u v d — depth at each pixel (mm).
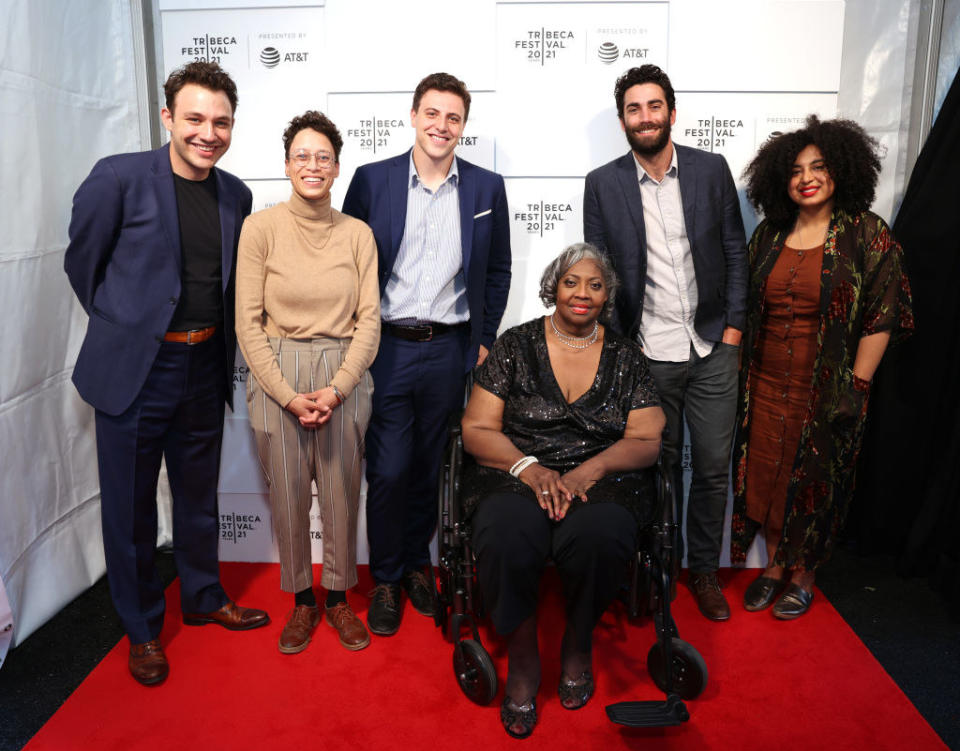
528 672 2316
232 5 3074
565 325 2594
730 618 2951
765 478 3018
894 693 2484
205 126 2328
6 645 2604
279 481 2607
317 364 2537
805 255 2812
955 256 3111
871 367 2768
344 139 3150
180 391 2523
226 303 2543
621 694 2475
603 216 2863
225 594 2936
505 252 2928
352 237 2586
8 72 2611
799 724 2336
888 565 3393
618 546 2248
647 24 3057
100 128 3090
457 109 2609
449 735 2295
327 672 2607
